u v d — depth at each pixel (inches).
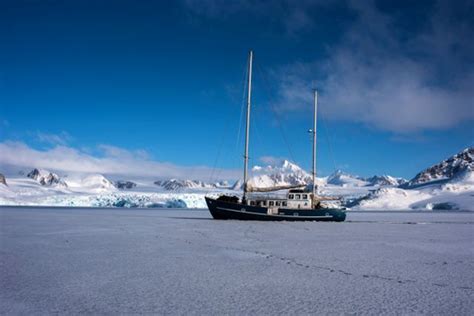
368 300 580.7
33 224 2140.7
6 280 704.4
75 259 927.0
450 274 770.8
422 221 3307.1
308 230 1818.4
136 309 533.0
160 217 3174.2
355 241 1364.4
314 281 705.0
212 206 2463.1
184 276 741.9
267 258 957.8
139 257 960.9
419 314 515.5
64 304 556.1
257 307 543.5
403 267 844.6
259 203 2439.7
